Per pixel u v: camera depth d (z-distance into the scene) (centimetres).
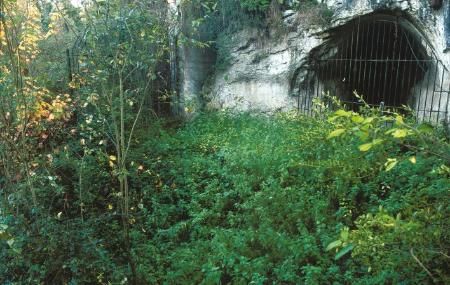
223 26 1174
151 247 579
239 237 556
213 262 526
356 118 199
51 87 804
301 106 1093
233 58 1176
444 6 803
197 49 1191
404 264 299
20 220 486
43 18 657
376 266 325
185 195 728
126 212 526
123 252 571
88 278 481
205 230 616
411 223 215
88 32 617
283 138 836
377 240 253
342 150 600
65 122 729
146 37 655
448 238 271
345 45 1066
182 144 937
